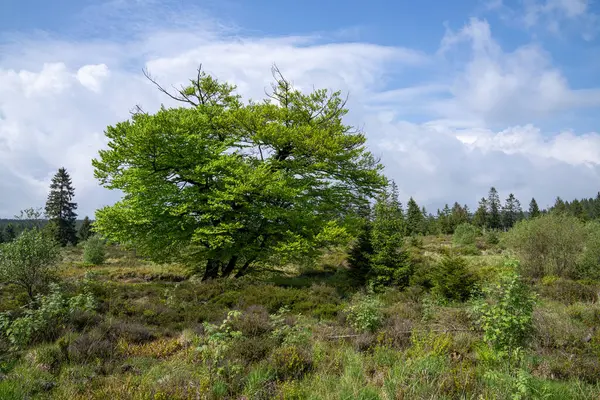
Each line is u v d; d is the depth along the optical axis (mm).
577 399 5410
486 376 5801
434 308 10695
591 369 6410
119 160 18594
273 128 19703
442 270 15000
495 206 94938
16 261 11633
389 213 19688
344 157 21125
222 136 21844
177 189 18906
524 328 6953
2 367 6648
